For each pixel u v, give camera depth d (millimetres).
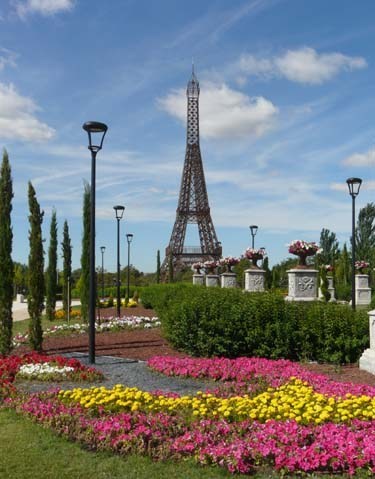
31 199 13594
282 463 5199
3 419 7105
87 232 21062
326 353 10930
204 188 63844
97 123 11609
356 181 16844
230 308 11938
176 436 5973
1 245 13039
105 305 34531
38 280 13609
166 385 9078
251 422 6031
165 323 13609
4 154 13156
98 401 6809
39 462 5527
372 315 9836
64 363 10398
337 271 42156
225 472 5254
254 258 23828
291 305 11938
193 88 67188
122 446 5828
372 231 46938
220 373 9500
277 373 9219
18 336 16375
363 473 5066
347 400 6445
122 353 13000
